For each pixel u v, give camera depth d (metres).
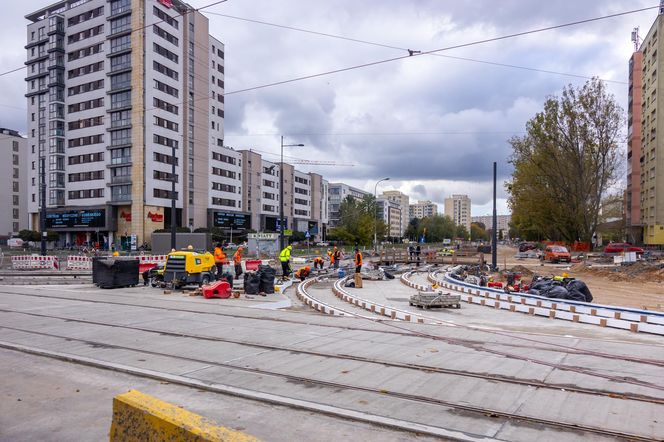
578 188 52.22
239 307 14.30
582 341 9.32
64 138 70.62
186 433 2.83
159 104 66.50
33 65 73.38
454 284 20.58
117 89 65.06
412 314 12.44
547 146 52.88
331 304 15.80
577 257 45.81
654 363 7.57
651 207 63.09
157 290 19.17
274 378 6.73
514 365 7.42
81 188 69.25
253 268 30.33
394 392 6.09
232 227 82.12
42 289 19.62
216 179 79.12
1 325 11.00
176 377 6.74
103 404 5.75
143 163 64.25
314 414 5.43
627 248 48.31
